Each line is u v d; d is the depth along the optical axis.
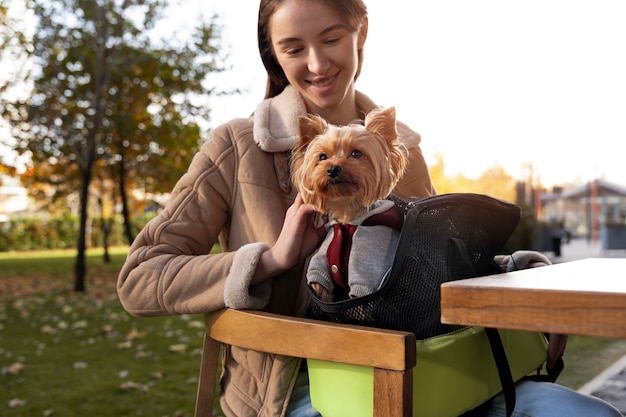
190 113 12.75
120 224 26.78
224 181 1.85
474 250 1.60
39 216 27.67
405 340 1.18
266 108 1.94
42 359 5.17
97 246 26.69
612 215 25.86
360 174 1.47
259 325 1.47
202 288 1.61
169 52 11.99
